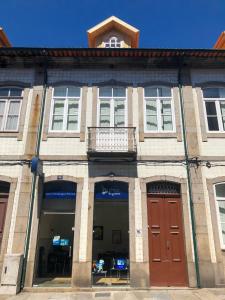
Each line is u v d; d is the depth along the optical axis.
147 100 10.22
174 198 9.07
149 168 9.18
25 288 7.81
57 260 9.84
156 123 9.91
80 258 8.26
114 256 10.55
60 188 9.15
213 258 8.27
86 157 9.26
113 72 10.50
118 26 12.73
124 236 11.92
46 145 9.42
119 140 9.29
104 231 11.98
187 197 8.89
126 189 9.14
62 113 10.05
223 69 10.48
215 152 9.34
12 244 8.34
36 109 9.89
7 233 8.45
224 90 10.30
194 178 9.02
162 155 9.31
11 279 7.53
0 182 9.14
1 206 8.92
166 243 8.63
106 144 9.23
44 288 7.82
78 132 9.63
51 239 10.17
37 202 8.79
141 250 8.41
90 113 9.91
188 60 10.35
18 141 9.47
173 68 10.49
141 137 9.52
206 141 9.48
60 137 9.52
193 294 7.35
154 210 8.95
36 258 8.52
